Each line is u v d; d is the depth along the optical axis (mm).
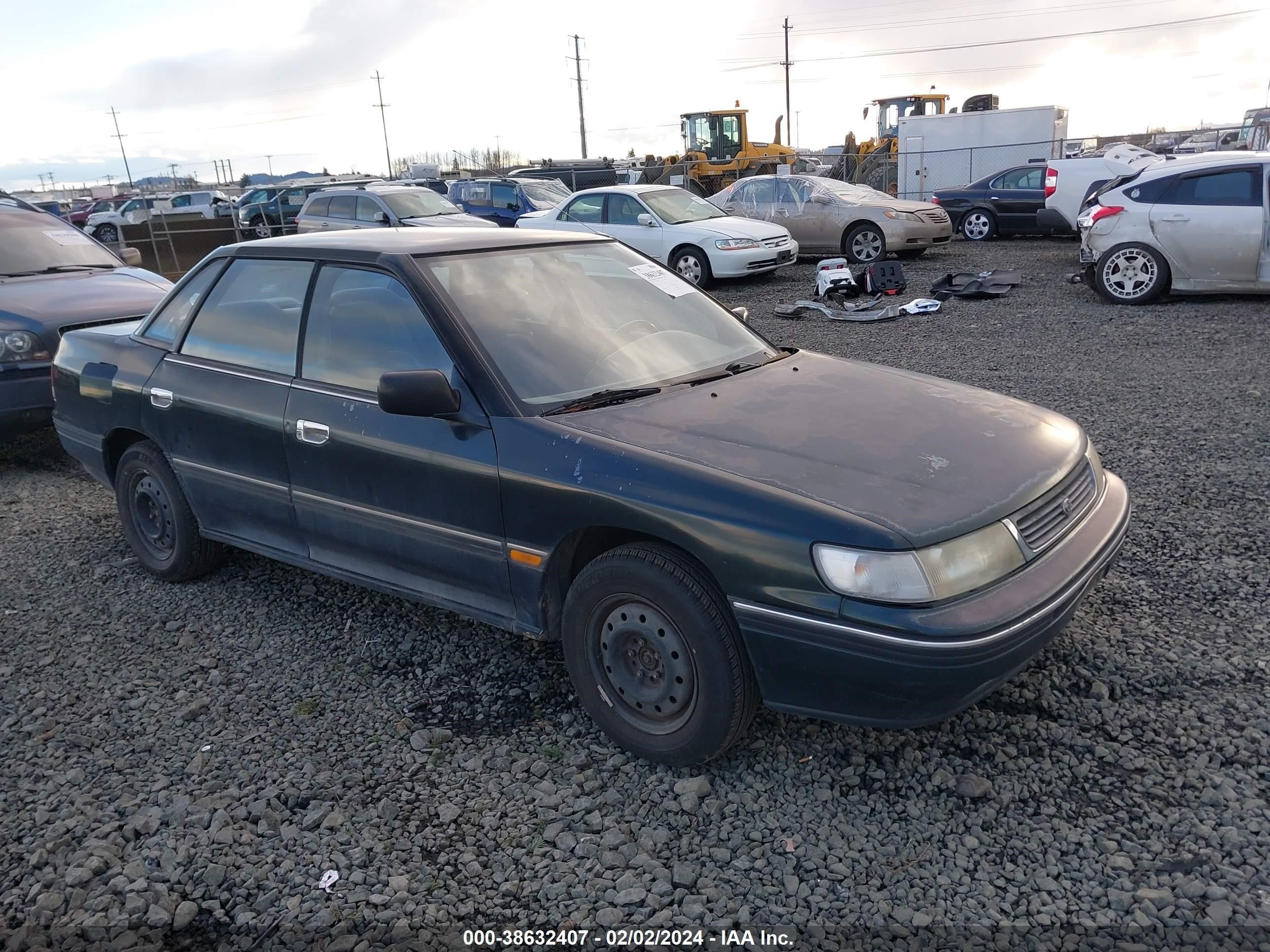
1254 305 10586
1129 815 2705
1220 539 4461
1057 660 3496
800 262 17891
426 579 3529
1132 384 7453
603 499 2898
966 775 2885
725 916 2422
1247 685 3273
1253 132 33031
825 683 2643
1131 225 10953
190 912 2494
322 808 2887
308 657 3842
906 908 2418
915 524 2564
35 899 2574
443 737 3236
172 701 3555
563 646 3166
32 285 7102
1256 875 2447
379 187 16844
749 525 2656
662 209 14844
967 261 16328
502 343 3393
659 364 3607
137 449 4523
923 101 30188
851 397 3381
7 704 3572
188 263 22516
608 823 2791
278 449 3818
